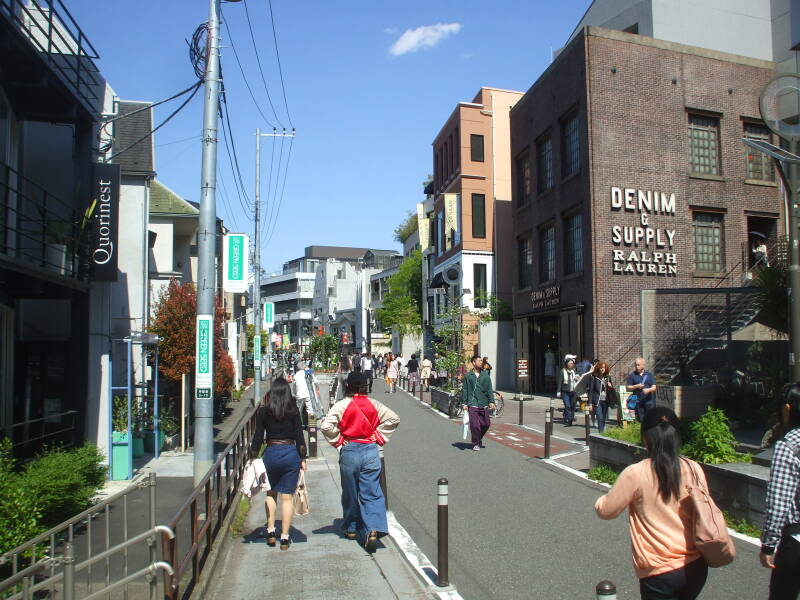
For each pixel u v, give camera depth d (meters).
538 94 28.11
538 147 28.69
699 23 28.00
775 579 4.21
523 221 30.09
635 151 23.58
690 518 3.77
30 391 12.23
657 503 3.81
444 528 6.20
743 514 7.70
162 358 15.23
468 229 36.00
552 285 26.56
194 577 5.73
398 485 10.91
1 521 6.47
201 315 10.10
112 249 11.87
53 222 10.93
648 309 21.75
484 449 14.52
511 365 33.59
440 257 41.78
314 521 8.68
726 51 28.11
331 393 23.36
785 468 4.20
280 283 118.19
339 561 6.86
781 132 8.59
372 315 77.06
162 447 15.20
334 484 11.20
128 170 15.98
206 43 10.41
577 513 8.88
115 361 14.87
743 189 24.83
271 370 44.03
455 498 9.92
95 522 8.74
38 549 6.46
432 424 19.30
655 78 24.06
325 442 16.19
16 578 4.84
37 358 12.32
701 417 9.02
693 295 21.88
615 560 6.89
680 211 23.88
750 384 15.72
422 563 6.86
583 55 23.67
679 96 24.27
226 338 31.53
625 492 3.89
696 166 24.53
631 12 28.78
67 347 12.09
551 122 26.73
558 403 24.95
